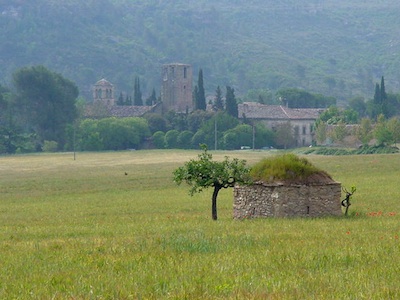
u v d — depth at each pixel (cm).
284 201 11275
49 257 6869
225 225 9981
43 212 15062
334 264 6112
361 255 6544
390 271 5719
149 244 7556
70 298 4897
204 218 11981
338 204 11488
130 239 8219
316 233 8500
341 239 7819
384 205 13462
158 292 5028
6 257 6962
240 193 11631
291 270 5816
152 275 5653
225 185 11806
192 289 5056
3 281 5603
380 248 6988
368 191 16800
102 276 5662
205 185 11656
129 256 6700
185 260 6359
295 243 7488
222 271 5775
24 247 7800
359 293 4891
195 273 5700
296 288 5053
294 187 11300
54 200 19112
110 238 8550
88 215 13850
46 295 5003
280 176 11394
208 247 7156
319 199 11375
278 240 7788
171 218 12138
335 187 11456
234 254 6712
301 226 9531
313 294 4878
